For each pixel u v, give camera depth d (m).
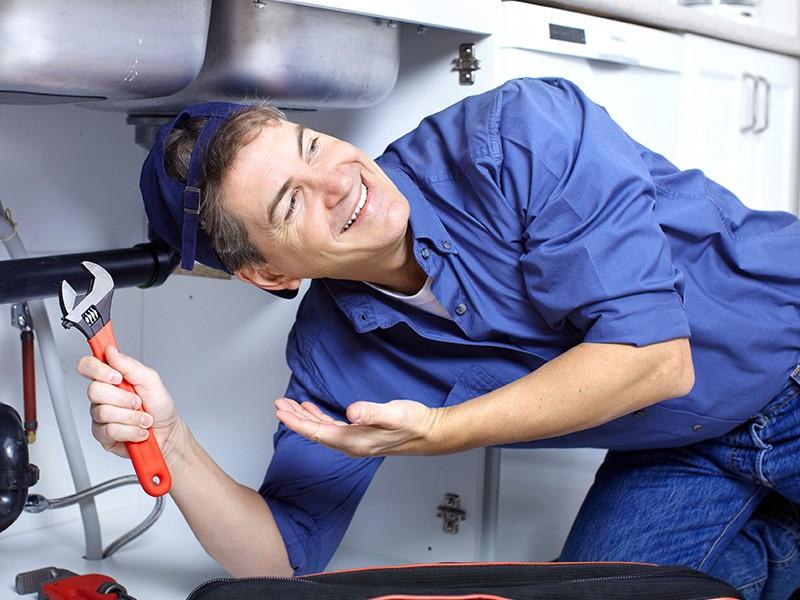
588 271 1.04
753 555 1.39
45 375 1.49
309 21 1.16
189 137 1.09
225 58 1.14
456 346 1.21
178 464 1.10
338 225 1.04
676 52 1.79
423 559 1.51
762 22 2.47
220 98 1.22
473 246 1.14
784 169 2.27
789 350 1.26
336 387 1.25
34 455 1.53
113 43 0.95
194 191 1.07
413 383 1.24
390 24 1.27
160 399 1.03
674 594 0.89
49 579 1.27
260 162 1.02
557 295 1.07
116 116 1.58
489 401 1.03
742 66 2.01
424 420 1.01
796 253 1.26
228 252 1.09
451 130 1.18
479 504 1.45
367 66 1.25
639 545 1.33
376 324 1.17
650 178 1.11
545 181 1.09
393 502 1.53
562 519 1.56
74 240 1.54
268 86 1.17
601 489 1.41
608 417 1.06
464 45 1.39
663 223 1.16
